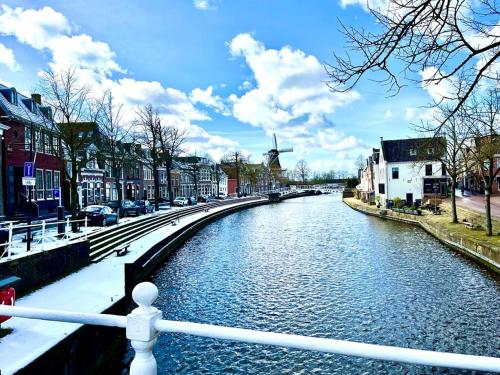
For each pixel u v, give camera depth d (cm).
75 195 2144
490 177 2203
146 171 5888
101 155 2827
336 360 923
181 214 4091
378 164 6094
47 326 775
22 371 600
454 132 2655
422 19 472
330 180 15675
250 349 974
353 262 1978
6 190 2506
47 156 3027
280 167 13000
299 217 4672
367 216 4638
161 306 1312
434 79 545
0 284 734
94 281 1255
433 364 178
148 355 215
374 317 1196
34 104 3059
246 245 2592
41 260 1211
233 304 1330
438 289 1477
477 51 515
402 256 2117
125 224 2572
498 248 1703
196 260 2092
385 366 895
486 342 1021
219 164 9394
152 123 4194
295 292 1462
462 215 3306
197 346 988
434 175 5278
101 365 873
